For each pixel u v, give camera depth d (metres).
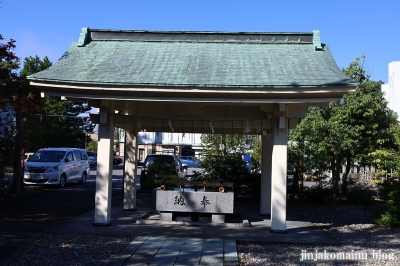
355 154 15.55
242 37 10.28
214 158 16.06
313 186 15.47
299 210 13.52
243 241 8.15
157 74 8.59
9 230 8.92
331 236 9.12
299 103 8.52
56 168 19.03
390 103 24.45
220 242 7.94
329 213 12.90
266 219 11.02
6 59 11.63
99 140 9.26
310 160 15.16
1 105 11.56
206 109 10.58
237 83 8.04
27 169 18.75
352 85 7.65
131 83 8.05
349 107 14.85
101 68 8.90
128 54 9.72
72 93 8.47
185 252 7.18
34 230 8.94
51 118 34.53
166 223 9.71
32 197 15.11
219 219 9.87
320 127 14.73
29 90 11.70
